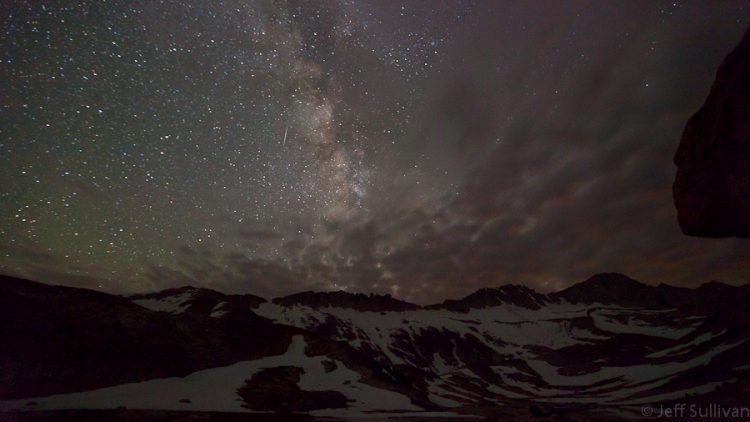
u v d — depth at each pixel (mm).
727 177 28828
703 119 31234
